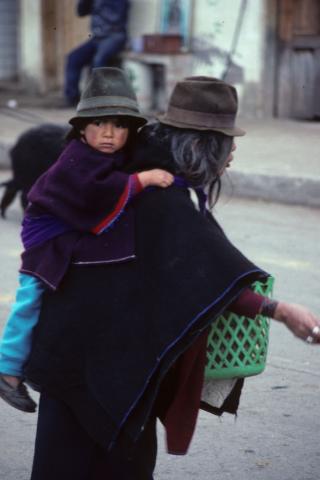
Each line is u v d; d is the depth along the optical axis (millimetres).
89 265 2934
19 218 9695
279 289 7242
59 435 3020
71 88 15922
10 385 3088
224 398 3115
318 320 2783
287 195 10562
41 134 8695
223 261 2797
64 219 2928
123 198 2893
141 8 15750
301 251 8430
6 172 12641
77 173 2920
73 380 2953
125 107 2953
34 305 3020
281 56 14695
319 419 4871
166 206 2895
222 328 2955
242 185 10859
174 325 2789
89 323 2926
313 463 4379
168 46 15031
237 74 14883
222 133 2934
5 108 15961
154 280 2863
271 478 4223
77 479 3043
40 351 2988
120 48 15336
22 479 4195
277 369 5566
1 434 4664
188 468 4309
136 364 2846
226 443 4570
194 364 2900
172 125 2928
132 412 2848
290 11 14523
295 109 14773
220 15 14828
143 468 3078
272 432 4707
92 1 15414
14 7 17938
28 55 17859
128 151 3041
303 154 11898
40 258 2986
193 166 2926
